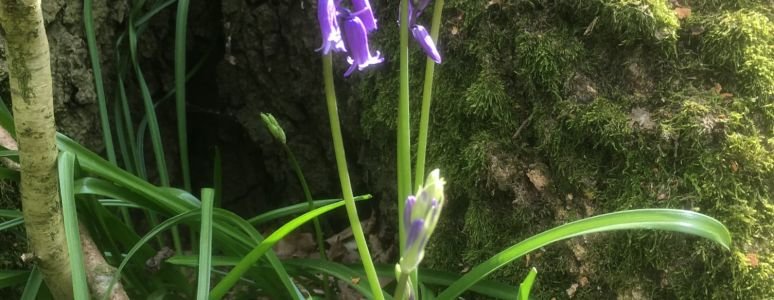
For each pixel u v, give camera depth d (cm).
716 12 24
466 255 27
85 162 24
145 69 37
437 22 20
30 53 17
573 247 25
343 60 33
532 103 25
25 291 23
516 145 26
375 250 35
